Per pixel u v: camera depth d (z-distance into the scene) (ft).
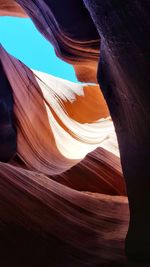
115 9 14.34
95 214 26.14
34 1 31.60
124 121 16.99
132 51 14.37
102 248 19.27
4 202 22.39
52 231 21.35
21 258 18.16
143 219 15.90
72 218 24.23
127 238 16.43
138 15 13.12
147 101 14.40
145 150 15.42
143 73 14.10
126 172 16.98
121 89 16.70
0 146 38.11
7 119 39.09
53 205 24.79
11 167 26.48
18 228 20.67
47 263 17.93
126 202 32.07
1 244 18.95
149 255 15.72
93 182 38.19
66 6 27.94
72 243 20.27
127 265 16.26
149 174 15.33
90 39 28.91
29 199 24.03
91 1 16.44
